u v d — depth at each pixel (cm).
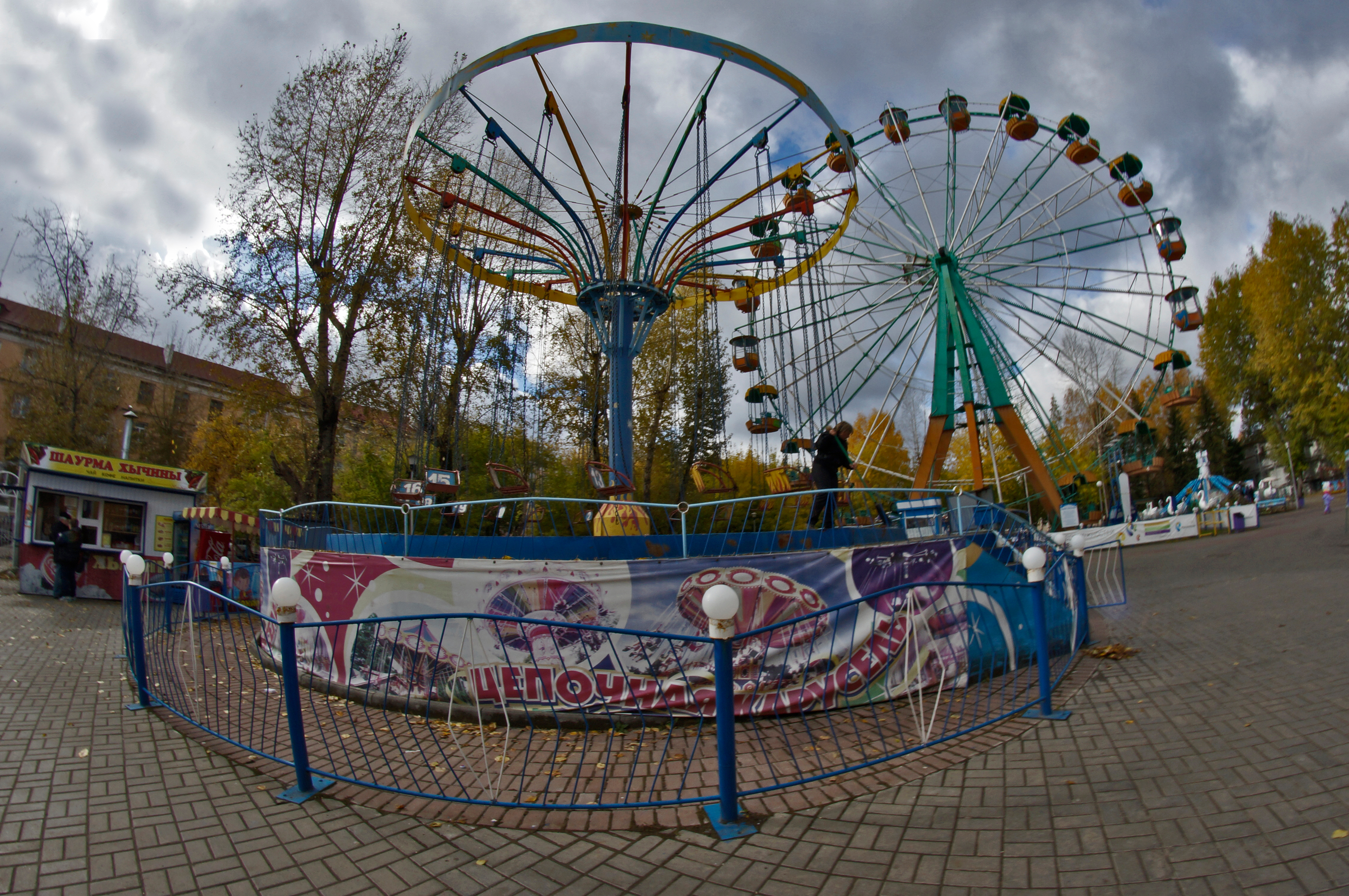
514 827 355
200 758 459
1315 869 273
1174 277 2036
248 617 816
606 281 998
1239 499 3800
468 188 1636
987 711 515
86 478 1532
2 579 1755
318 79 1703
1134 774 381
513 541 647
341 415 1867
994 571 623
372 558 616
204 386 3928
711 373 2042
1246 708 477
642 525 768
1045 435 2494
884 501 901
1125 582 1360
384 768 445
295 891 293
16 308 3666
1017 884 279
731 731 351
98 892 290
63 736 503
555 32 866
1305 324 3769
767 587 548
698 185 1003
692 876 302
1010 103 2066
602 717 525
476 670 557
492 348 1636
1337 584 1004
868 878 292
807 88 966
